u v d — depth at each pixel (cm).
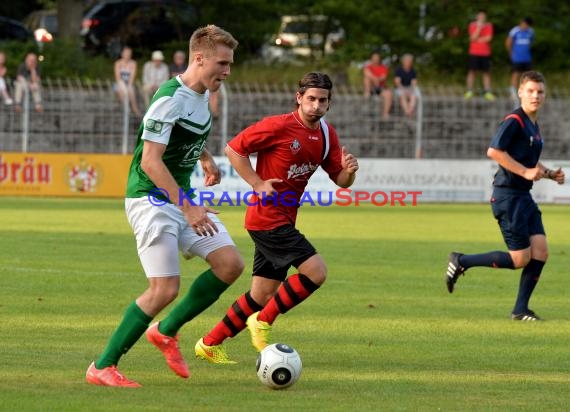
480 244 4359
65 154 6681
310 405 1647
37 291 2872
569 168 7006
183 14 9275
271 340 2256
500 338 2323
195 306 1845
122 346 1770
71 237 4291
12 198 6525
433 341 2272
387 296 2933
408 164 6925
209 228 1714
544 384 1842
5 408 1578
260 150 2039
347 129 7781
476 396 1734
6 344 2136
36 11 10106
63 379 1811
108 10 9250
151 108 1727
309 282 2002
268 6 9238
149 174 1716
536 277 2605
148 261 1777
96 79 8444
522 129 2567
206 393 1730
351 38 9319
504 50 9350
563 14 9806
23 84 7075
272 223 2019
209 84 1764
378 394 1741
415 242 4403
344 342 2248
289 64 9212
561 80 9262
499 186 2600
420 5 9438
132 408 1598
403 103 7581
